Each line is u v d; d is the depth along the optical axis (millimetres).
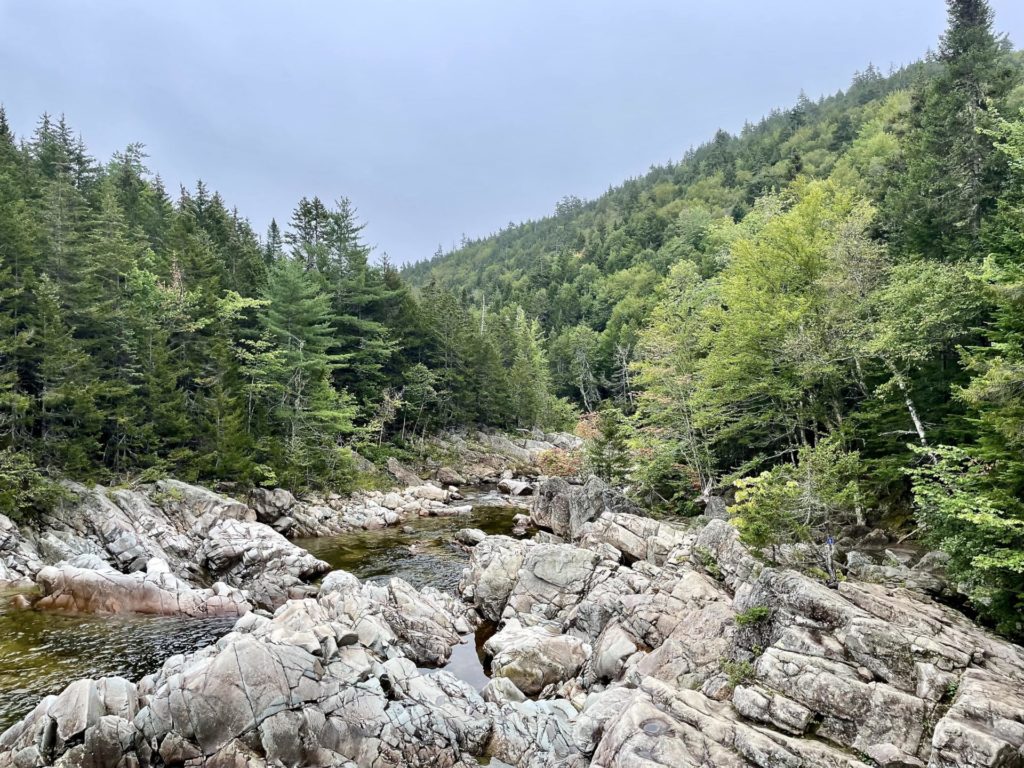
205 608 21453
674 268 41438
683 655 15094
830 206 33875
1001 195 26625
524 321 116938
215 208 76562
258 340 52344
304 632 13836
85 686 11547
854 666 12344
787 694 12188
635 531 25203
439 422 68812
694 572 18953
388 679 13688
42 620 19844
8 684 15172
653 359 38562
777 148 153875
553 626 20250
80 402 31172
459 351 71438
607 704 13328
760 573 16703
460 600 23484
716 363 31625
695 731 11336
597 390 104000
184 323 42219
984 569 13961
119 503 29984
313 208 68500
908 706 11242
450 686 14703
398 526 39250
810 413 28906
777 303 28656
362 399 60969
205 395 41938
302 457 44531
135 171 80625
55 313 32125
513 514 42625
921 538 20016
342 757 11695
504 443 73375
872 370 27391
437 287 92375
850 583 15727
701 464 35656
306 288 54000
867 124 103375
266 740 11281
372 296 64438
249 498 37812
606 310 128750
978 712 10531
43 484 27375
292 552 26938
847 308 27344
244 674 11859
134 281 41094
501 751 13086
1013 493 14625
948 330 21391
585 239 191375
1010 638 14359
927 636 13031
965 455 15750
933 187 31141
